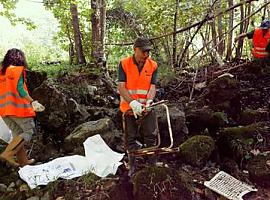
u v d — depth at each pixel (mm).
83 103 4039
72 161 2877
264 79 4191
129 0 6902
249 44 6336
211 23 6223
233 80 3682
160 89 4398
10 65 2949
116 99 4293
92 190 2592
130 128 2693
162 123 3104
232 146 2971
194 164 2861
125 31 6930
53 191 2633
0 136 3332
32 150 3264
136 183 2430
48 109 3443
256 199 2568
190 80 4520
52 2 6051
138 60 2574
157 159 2896
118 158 2875
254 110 3582
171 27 6340
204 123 3357
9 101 2938
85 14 5910
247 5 6238
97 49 5879
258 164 2773
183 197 2416
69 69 5133
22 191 2701
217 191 2527
